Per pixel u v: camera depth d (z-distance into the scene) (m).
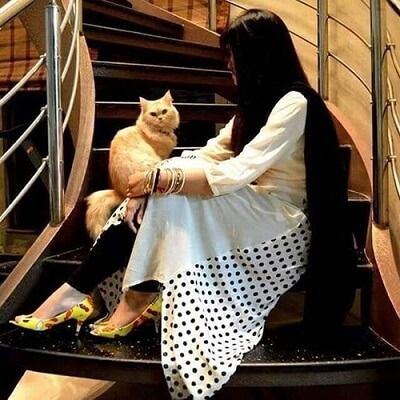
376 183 1.80
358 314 2.23
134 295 1.60
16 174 3.64
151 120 2.13
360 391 1.80
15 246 3.59
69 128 2.45
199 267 1.50
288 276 1.58
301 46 2.99
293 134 1.51
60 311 1.59
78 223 1.98
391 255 1.73
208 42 3.48
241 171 1.48
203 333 1.43
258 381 1.40
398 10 1.66
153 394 1.86
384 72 1.74
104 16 3.01
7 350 1.54
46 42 1.72
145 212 1.50
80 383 1.95
